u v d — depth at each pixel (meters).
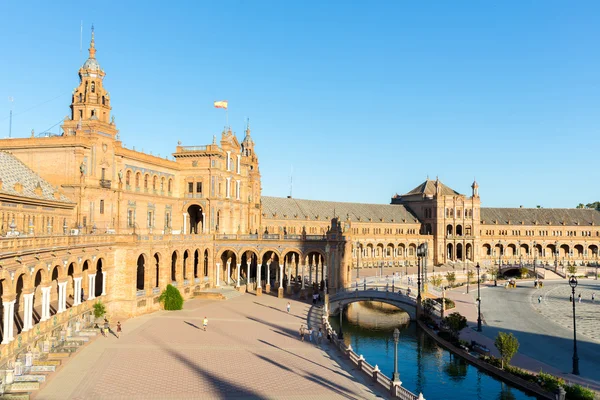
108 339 51.66
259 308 73.19
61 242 47.91
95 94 74.00
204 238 84.44
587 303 95.06
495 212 177.00
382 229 158.50
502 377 48.59
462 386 47.41
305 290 87.38
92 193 65.62
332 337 54.34
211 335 55.12
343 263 90.69
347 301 78.88
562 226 174.00
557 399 38.66
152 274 68.06
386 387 38.97
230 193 95.44
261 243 87.31
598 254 174.25
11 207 49.84
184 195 89.56
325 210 150.12
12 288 37.66
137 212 76.81
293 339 54.84
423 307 76.25
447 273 122.50
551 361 52.88
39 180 61.00
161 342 51.31
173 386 38.34
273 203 137.25
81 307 53.72
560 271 143.38
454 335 62.09
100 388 37.19
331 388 39.06
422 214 167.50
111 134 69.75
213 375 41.34
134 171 76.25
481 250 169.75
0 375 34.94
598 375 48.03
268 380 40.56
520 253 169.50
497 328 69.69
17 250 38.19
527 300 97.88
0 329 42.31
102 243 58.59
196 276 88.81
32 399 34.12
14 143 65.81
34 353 41.53
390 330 71.69
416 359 56.41
